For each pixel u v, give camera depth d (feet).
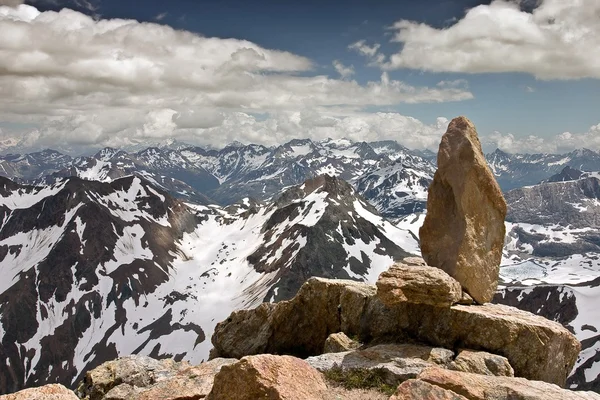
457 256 83.82
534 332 74.49
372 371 68.44
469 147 85.92
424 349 77.25
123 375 92.68
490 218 85.87
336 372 69.87
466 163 85.56
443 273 80.23
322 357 74.84
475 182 84.74
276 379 54.49
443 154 88.33
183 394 65.98
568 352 76.84
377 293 81.00
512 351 75.10
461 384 57.11
